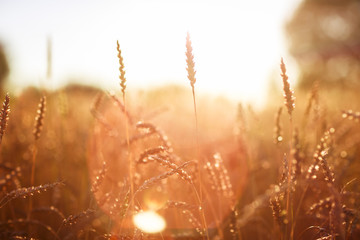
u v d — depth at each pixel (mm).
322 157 1826
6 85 4105
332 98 6484
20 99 4547
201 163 2648
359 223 1901
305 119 2742
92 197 1969
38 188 1742
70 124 4398
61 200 2736
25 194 1723
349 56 19703
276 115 2387
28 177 3229
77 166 3525
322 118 2988
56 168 3428
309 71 23828
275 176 2873
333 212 1689
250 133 3590
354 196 2213
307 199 2559
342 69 18719
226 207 2248
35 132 2299
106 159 2934
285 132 3836
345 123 3498
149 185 1673
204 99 5184
